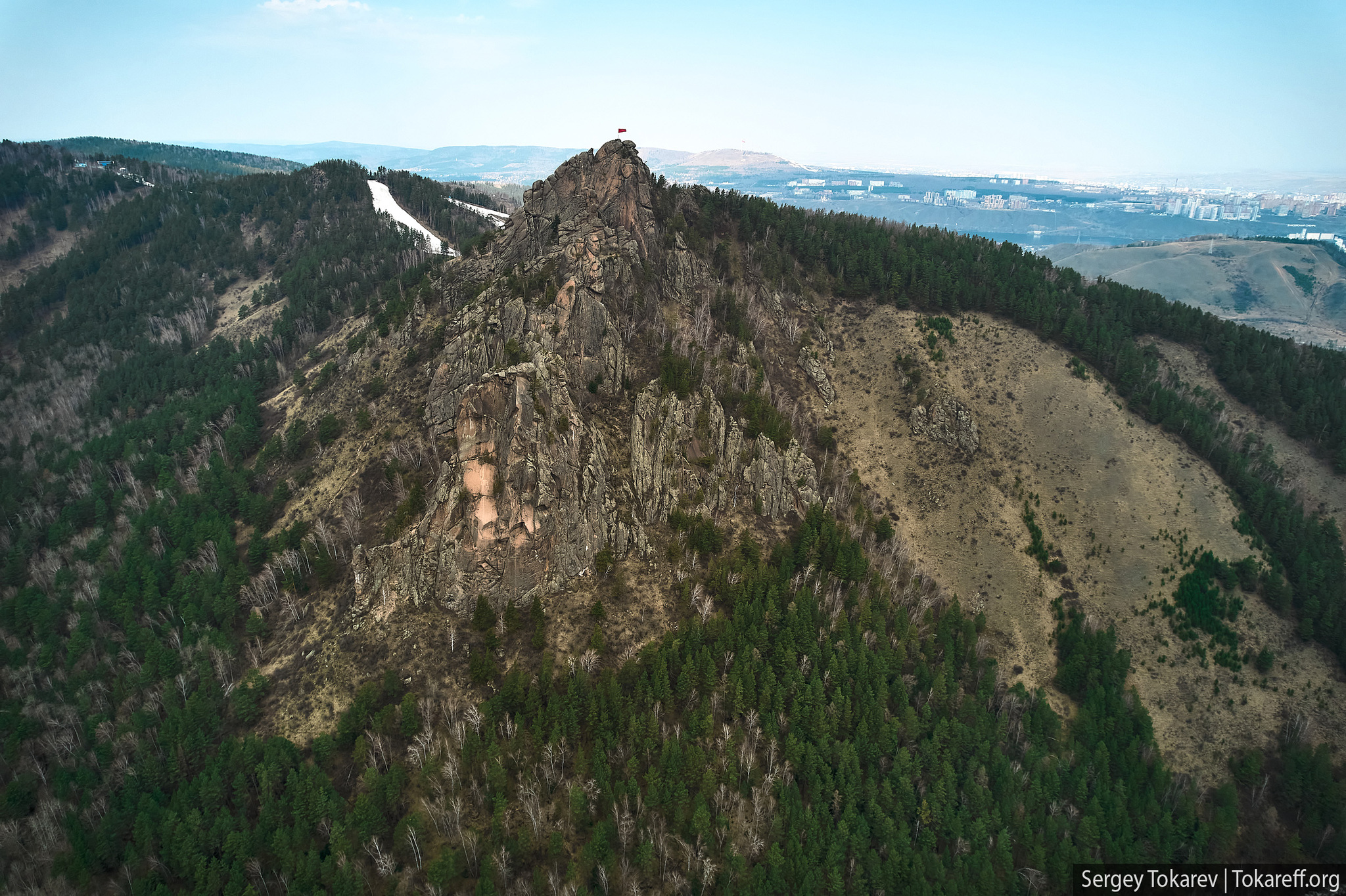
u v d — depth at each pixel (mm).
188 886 119500
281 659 151750
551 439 162125
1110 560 188750
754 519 182250
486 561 152625
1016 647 176875
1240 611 177875
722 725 140625
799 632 153625
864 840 126688
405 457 183125
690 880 120188
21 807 135125
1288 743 157875
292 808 122312
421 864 118625
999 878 128250
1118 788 141250
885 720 144375
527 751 129500
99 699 153375
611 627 151750
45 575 191375
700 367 196625
